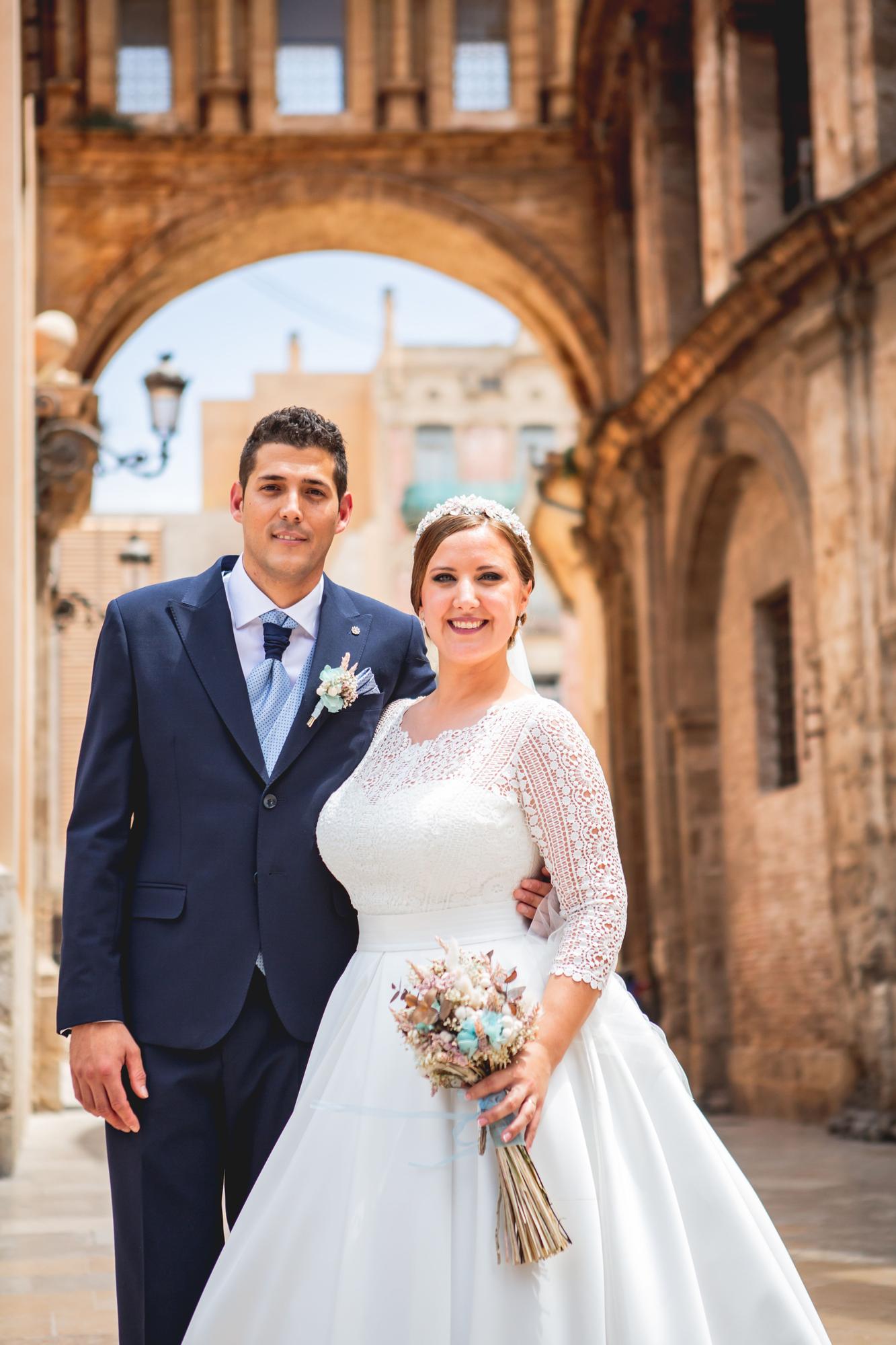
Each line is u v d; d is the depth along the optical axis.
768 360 14.16
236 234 20.53
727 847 16.56
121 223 20.06
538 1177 3.03
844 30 12.66
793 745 15.27
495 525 3.52
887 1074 11.64
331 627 3.76
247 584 3.72
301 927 3.49
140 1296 3.35
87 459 15.18
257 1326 3.15
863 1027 11.91
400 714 3.67
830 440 12.52
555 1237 2.98
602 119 19.78
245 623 3.71
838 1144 11.34
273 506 3.63
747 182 15.55
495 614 3.46
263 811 3.52
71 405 15.27
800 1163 9.92
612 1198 3.14
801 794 14.55
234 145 20.14
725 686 16.64
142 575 19.12
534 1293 3.01
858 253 12.22
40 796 16.98
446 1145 3.15
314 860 3.53
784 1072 14.62
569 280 20.39
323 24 20.73
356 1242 3.11
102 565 32.16
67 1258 6.32
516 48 20.83
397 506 46.00
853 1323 4.92
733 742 16.41
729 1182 3.25
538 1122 3.04
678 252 17.75
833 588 12.46
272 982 3.45
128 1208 3.38
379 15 20.75
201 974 3.44
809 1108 13.95
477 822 3.26
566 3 20.73
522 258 20.39
